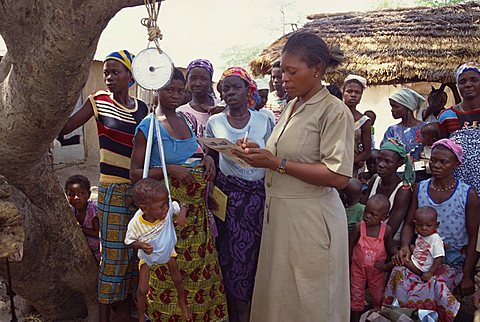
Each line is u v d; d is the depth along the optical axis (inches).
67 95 104.7
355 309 154.3
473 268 149.5
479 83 159.3
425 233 144.3
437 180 152.0
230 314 153.9
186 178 125.9
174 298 130.6
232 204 142.9
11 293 126.0
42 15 94.9
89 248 151.0
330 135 113.9
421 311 138.1
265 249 126.7
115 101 139.6
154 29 105.7
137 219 113.2
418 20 315.0
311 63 113.0
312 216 119.2
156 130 121.0
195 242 131.5
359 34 316.8
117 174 137.3
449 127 165.3
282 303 124.0
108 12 93.2
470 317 157.5
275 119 170.6
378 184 167.0
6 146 115.4
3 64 133.0
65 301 157.5
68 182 159.6
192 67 171.6
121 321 149.2
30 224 133.9
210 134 146.1
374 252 150.3
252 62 339.3
